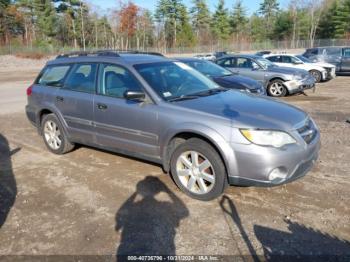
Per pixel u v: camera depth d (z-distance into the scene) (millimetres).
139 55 5391
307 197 4164
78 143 5750
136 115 4559
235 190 4398
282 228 3551
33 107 6246
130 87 4719
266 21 83375
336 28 67625
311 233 3453
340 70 18750
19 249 3340
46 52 48281
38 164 5590
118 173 5070
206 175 4086
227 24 76812
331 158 5441
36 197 4398
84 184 4738
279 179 3777
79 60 5566
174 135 4219
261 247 3266
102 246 3348
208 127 3918
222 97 4648
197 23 78312
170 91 4625
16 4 62594
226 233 3502
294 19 74688
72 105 5434
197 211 3936
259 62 12180
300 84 11672
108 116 4906
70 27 65875
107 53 5395
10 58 40812
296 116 4137
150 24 77750
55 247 3354
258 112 4066
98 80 5141
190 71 5383
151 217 3836
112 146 5047
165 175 4941
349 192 4262
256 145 3711
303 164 3912
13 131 7809
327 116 8625
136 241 3410
